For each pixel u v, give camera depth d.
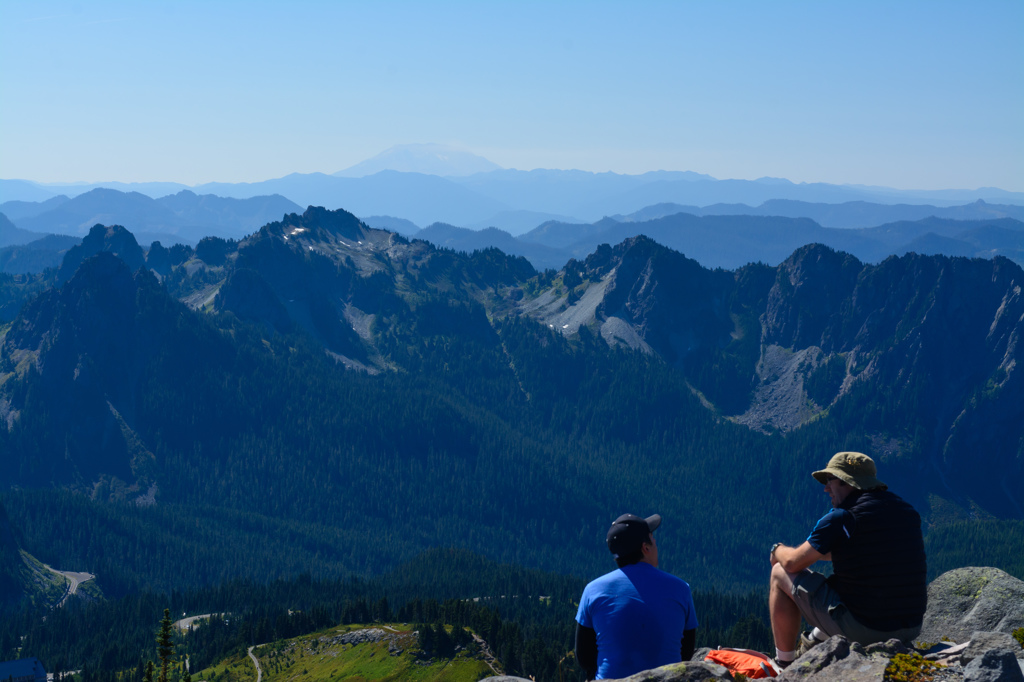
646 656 10.81
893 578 10.98
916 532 11.27
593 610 11.23
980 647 9.91
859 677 10.01
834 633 11.46
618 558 11.54
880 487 11.62
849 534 11.16
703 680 10.04
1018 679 9.18
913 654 10.14
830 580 11.64
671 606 11.02
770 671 11.53
